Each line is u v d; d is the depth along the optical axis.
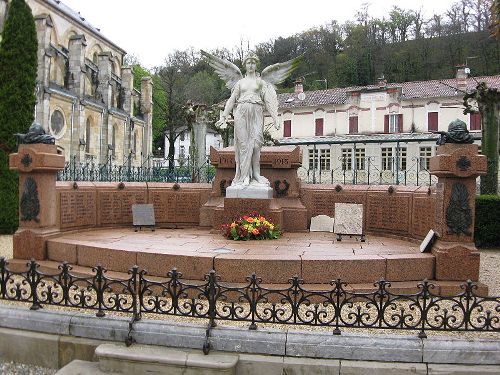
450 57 64.69
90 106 46.22
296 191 12.97
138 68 79.56
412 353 5.52
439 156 8.36
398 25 73.25
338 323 6.21
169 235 11.52
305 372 5.52
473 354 5.48
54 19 46.91
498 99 17.14
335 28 76.69
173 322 6.04
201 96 68.81
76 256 9.23
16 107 17.55
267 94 11.91
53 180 10.20
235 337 5.77
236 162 12.09
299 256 8.30
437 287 7.92
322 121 46.84
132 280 6.39
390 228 12.04
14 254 9.79
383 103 44.12
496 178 17.41
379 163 42.50
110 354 5.66
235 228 10.78
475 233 14.98
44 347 6.22
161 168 26.78
